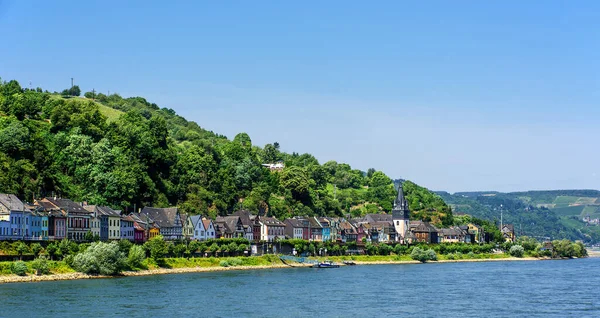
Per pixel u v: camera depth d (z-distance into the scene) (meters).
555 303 187.75
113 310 157.75
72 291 185.25
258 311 164.00
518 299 195.50
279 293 198.12
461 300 191.38
